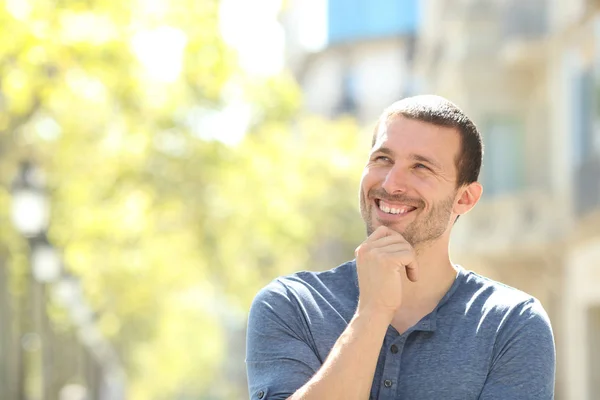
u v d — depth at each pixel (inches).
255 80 981.2
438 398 174.9
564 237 1024.2
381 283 172.1
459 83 1228.5
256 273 1218.0
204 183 1011.9
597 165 924.0
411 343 177.3
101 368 1327.5
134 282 1304.1
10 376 816.9
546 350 178.7
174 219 1089.4
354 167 1387.8
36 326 954.7
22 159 754.2
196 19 732.0
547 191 1088.8
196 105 916.0
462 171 183.2
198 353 2443.4
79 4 673.6
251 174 1055.0
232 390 2810.0
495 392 175.6
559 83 1058.7
